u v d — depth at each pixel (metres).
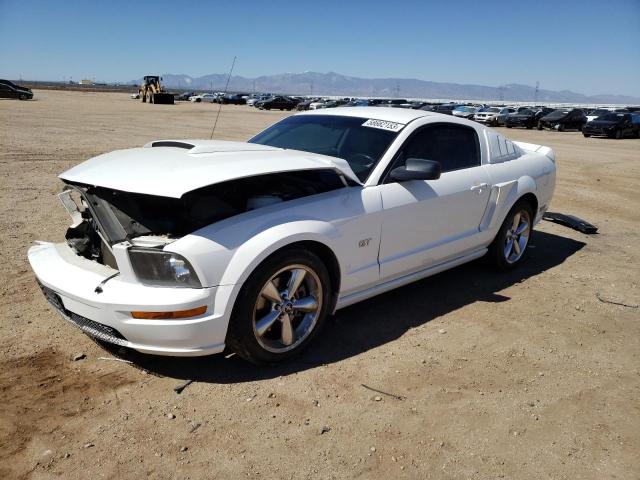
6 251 4.88
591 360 3.43
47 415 2.61
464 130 4.48
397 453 2.46
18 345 3.25
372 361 3.27
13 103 37.81
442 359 3.33
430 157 4.07
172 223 2.99
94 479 2.21
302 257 3.06
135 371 3.03
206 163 3.01
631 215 7.82
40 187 7.87
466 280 4.81
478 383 3.08
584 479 2.35
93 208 3.02
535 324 3.93
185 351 2.78
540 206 5.23
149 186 2.74
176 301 2.66
